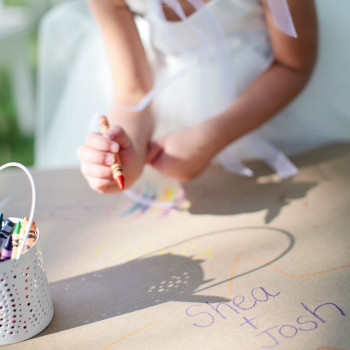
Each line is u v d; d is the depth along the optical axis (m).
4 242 0.52
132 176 0.71
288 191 0.79
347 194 0.76
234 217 0.73
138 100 0.83
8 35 1.72
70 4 1.24
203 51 0.88
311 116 0.97
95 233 0.72
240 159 0.96
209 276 0.58
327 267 0.58
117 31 0.81
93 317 0.53
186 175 0.78
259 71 0.90
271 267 0.59
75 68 1.19
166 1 0.81
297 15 0.74
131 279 0.59
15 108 2.24
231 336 0.48
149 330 0.50
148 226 0.73
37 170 0.97
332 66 0.94
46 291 0.52
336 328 0.48
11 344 0.49
